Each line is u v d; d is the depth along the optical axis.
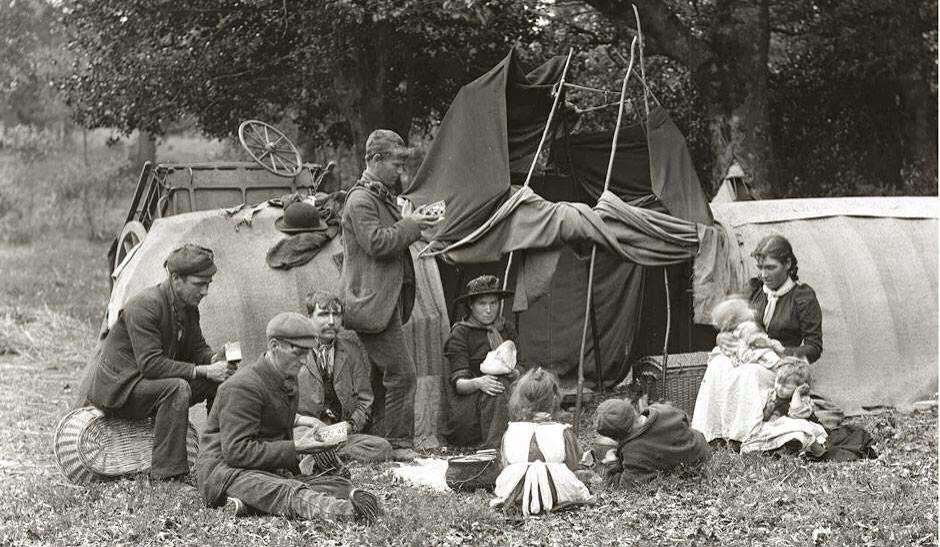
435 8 15.85
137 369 7.61
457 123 9.45
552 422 6.91
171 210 12.09
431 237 9.40
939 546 5.98
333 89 18.06
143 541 6.21
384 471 7.98
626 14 17.97
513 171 10.27
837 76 20.70
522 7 16.98
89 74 19.17
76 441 7.61
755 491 7.13
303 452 6.70
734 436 8.39
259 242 9.80
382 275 8.52
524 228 8.98
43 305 20.42
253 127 12.43
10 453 9.21
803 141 20.89
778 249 9.16
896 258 11.19
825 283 10.85
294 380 6.84
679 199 9.72
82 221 28.55
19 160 32.06
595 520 6.54
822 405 9.39
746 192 13.02
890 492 7.07
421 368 9.34
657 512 6.65
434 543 6.12
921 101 20.17
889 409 10.60
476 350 8.96
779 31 20.70
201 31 17.88
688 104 20.03
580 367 9.05
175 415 7.52
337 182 20.31
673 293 11.49
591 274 9.10
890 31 19.91
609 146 11.23
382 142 8.62
